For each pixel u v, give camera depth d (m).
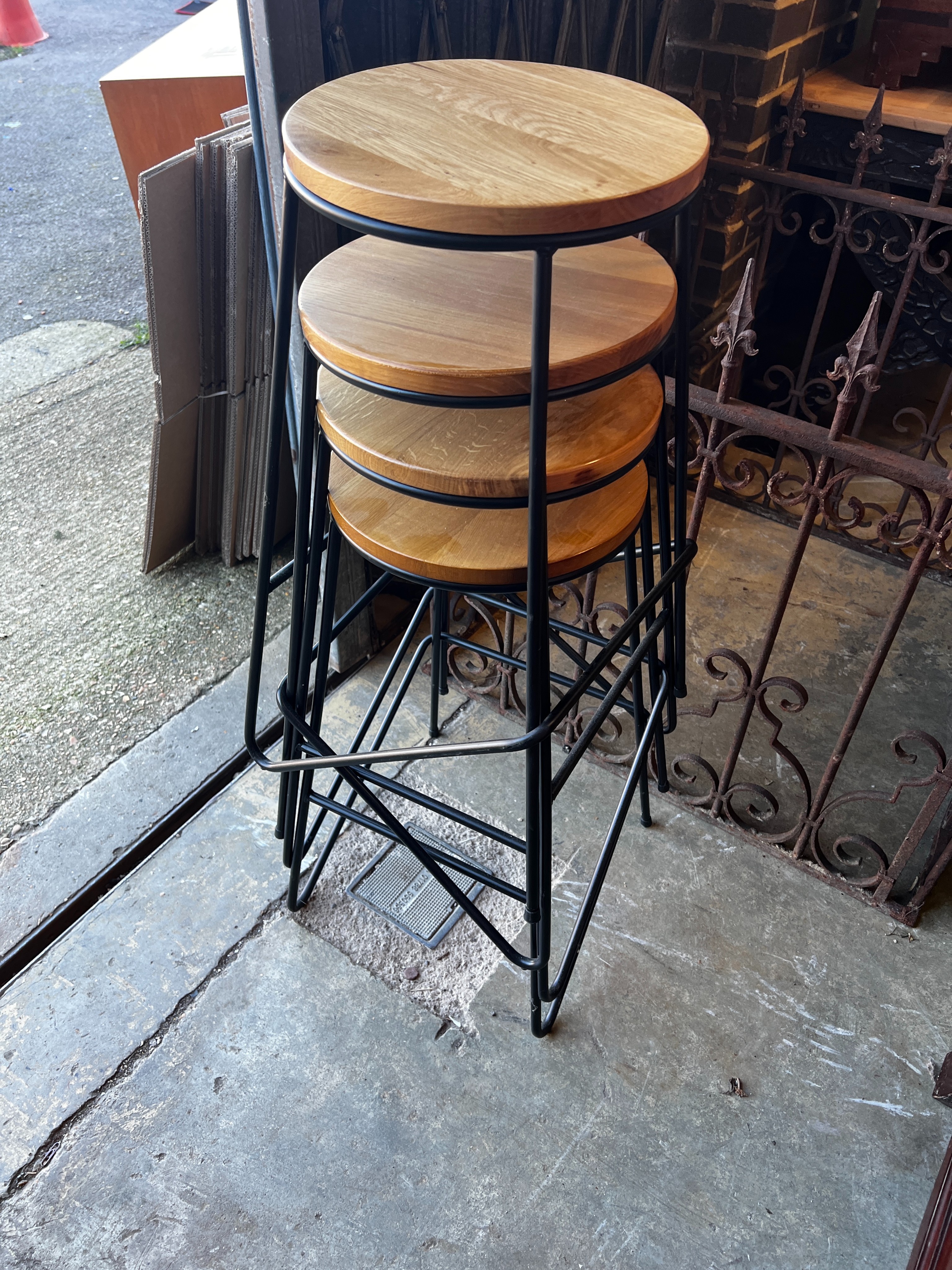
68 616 2.29
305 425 1.02
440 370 0.79
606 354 0.82
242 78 2.46
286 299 0.91
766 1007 1.52
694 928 1.63
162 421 2.11
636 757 1.39
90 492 2.71
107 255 4.01
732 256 2.54
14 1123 1.37
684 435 1.18
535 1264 1.24
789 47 2.28
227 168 1.81
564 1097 1.41
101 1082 1.42
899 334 2.66
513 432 0.95
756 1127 1.38
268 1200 1.30
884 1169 1.34
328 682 2.08
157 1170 1.33
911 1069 1.45
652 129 0.85
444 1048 1.46
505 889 1.23
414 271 0.99
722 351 2.69
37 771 1.91
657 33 2.23
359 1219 1.28
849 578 2.39
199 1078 1.43
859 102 2.35
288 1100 1.40
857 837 1.60
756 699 1.57
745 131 2.30
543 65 1.02
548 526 1.04
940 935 1.62
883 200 2.17
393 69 0.98
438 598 1.58
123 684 2.11
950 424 2.77
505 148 0.79
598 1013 1.51
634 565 1.37
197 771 1.90
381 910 1.64
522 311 0.91
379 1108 1.39
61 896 1.67
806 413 2.70
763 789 1.69
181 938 1.60
